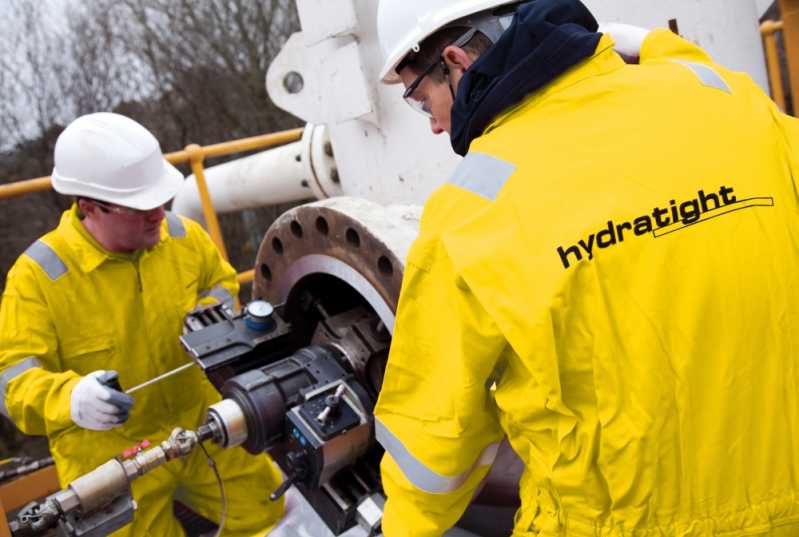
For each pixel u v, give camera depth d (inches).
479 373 44.7
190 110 407.8
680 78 46.4
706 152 43.3
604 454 42.6
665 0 82.7
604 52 46.3
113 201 77.9
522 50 44.1
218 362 73.7
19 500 116.5
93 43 378.9
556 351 41.7
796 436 43.3
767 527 43.2
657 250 41.0
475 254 41.9
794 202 45.1
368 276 69.2
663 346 40.9
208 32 400.8
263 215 401.4
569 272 40.6
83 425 73.0
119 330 83.8
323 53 87.2
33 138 362.0
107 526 65.7
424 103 54.1
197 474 92.8
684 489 42.6
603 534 44.8
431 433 48.1
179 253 89.6
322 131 102.7
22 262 80.4
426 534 51.4
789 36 123.6
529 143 43.7
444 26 49.4
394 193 88.8
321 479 67.3
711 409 41.9
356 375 75.1
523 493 51.5
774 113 49.0
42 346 79.1
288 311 81.8
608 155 42.6
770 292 42.2
